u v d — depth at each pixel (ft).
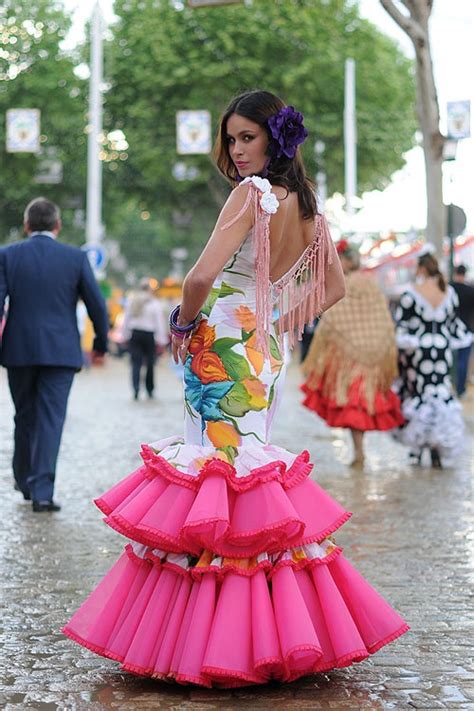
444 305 34.09
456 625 16.67
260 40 125.90
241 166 14.34
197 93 130.00
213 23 127.24
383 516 25.59
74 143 138.72
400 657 15.10
